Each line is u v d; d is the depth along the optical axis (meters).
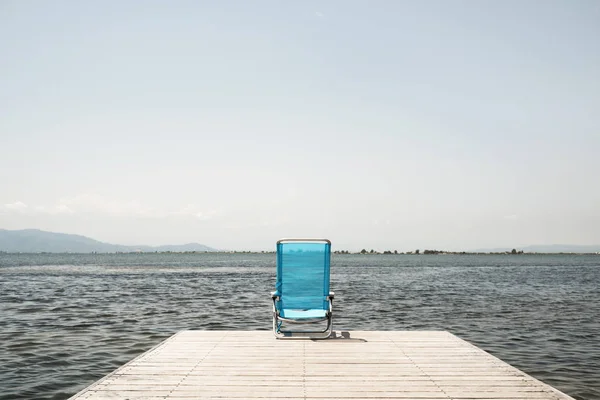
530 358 9.62
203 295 23.66
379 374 5.40
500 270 61.53
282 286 7.74
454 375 5.36
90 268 65.38
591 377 8.18
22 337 11.52
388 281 37.09
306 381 5.12
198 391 4.77
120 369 5.59
